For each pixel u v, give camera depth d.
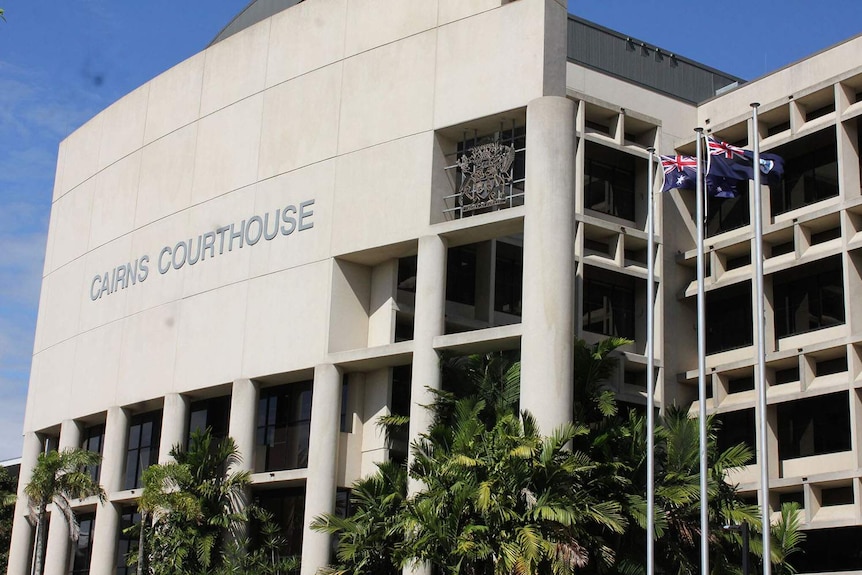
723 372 49.94
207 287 50.81
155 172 56.06
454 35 44.03
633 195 52.34
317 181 47.12
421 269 42.28
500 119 42.25
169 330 52.38
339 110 47.16
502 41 42.56
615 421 36.91
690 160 36.66
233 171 51.12
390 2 46.56
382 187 44.59
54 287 63.69
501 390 38.00
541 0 41.88
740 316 51.69
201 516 44.03
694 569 34.47
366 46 46.94
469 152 42.97
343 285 45.50
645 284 51.28
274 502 47.56
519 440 33.16
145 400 52.88
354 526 36.66
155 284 54.06
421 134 43.94
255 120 50.75
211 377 49.28
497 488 32.66
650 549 32.22
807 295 49.47
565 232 39.31
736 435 49.88
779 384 49.38
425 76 44.47
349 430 44.78
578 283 47.91
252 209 49.66
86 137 63.25
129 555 49.19
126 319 55.62
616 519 32.62
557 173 39.75
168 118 55.97
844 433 46.22
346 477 44.12
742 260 52.28
